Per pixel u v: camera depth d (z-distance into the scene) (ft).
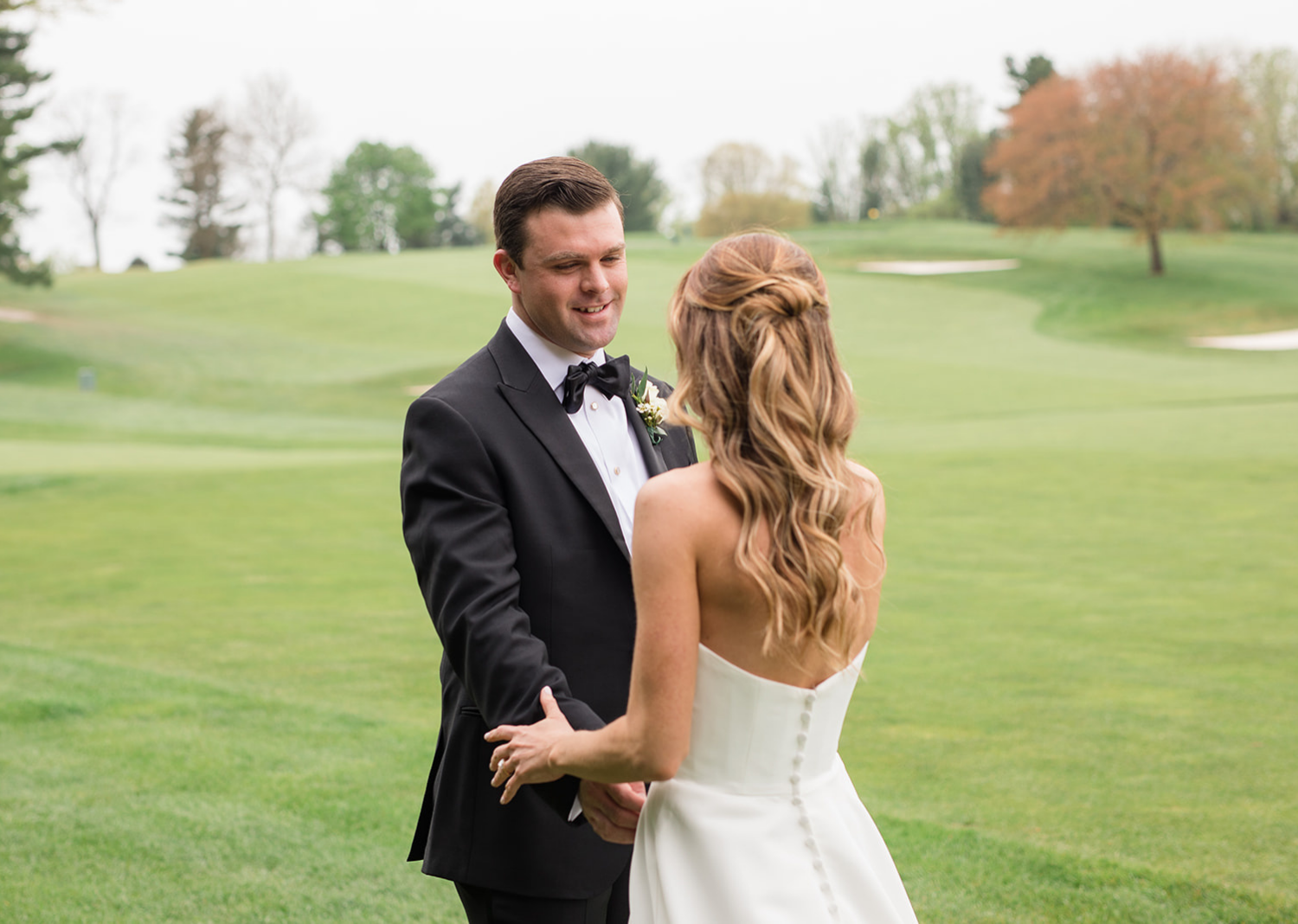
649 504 5.48
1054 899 10.60
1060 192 156.66
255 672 20.07
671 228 268.00
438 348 110.63
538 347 7.73
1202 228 150.00
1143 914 10.28
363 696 18.54
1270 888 10.89
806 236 205.98
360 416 83.87
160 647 21.97
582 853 7.34
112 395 91.86
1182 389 73.26
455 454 7.19
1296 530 31.94
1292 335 105.50
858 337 108.17
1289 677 19.17
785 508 5.37
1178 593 25.81
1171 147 148.15
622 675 7.32
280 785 13.73
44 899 10.59
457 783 7.43
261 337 117.08
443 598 6.97
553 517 7.30
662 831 5.79
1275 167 156.56
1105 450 46.50
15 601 26.53
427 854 7.57
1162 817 12.94
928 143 254.06
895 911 5.86
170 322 125.59
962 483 40.98
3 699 16.96
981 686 18.92
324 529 36.50
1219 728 16.43
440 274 150.92
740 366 5.54
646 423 8.23
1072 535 32.63
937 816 13.08
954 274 153.17
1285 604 24.44
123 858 11.55
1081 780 14.28
